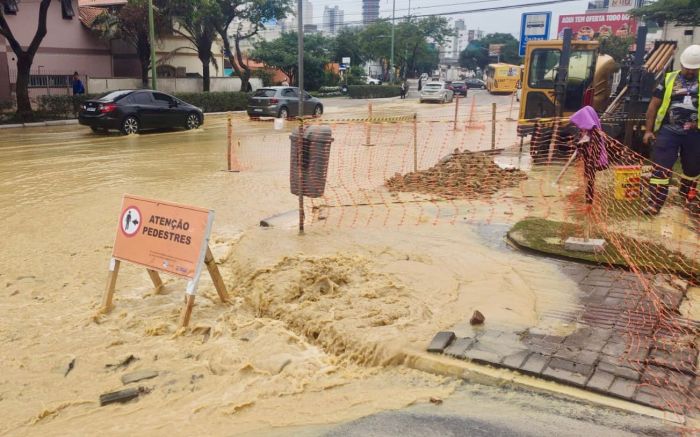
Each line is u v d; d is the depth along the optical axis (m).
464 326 4.72
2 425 3.72
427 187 10.42
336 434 3.53
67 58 30.61
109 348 4.76
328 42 65.94
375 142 18.11
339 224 8.05
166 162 14.26
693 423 3.46
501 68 55.72
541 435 3.43
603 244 6.61
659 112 7.79
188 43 37.78
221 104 32.62
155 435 3.58
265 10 35.97
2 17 23.00
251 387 4.11
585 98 13.54
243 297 5.75
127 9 28.86
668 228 7.44
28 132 20.98
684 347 4.30
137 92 20.44
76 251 7.25
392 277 5.89
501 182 10.73
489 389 3.95
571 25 66.25
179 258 5.24
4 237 7.82
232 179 12.06
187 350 4.72
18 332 5.03
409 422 3.62
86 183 11.50
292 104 26.83
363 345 4.46
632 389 3.74
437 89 41.38
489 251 6.75
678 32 31.31
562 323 4.75
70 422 3.75
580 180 10.10
